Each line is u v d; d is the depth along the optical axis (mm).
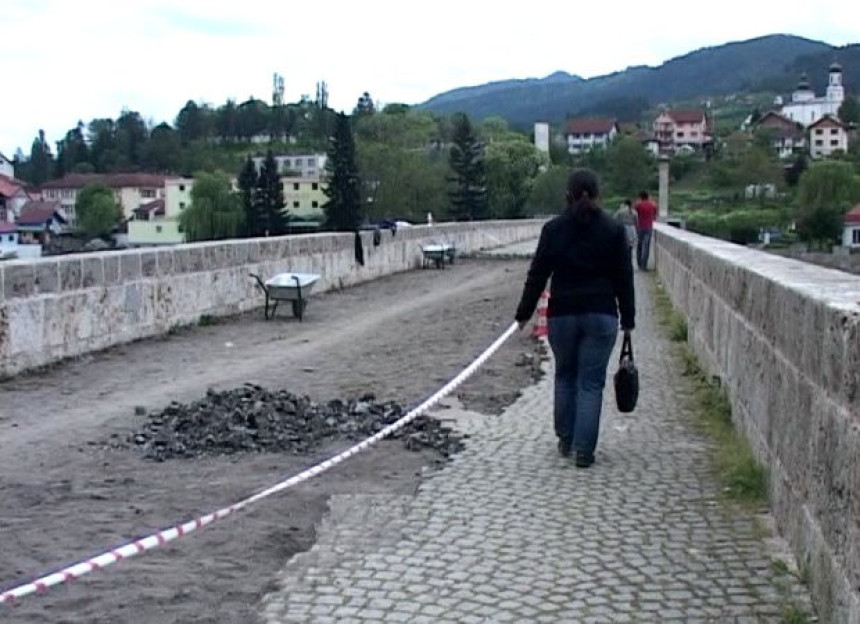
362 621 4891
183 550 5871
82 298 13859
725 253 10656
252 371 12734
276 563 5684
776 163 108188
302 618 4930
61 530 6242
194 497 6977
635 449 8203
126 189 153500
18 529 6258
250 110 195250
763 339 6895
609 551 5809
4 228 107375
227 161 175375
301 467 7805
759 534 6023
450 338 15797
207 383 11836
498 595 5191
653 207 28609
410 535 6137
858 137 148625
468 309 20500
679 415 9477
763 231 50312
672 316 16750
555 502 6777
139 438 8688
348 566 5625
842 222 42875
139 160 182125
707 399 9773
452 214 107938
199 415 9203
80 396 11055
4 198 120188
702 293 11711
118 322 14930
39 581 4938
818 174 57938
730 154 120250
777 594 5113
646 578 5387
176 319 16938
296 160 168625
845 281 6270
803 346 5441
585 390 7754
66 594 5223
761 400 6902
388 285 28078
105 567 5594
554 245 7930
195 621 4898
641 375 11672
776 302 6379
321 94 199250
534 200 115125
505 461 7891
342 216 96312
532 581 5375
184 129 192250
